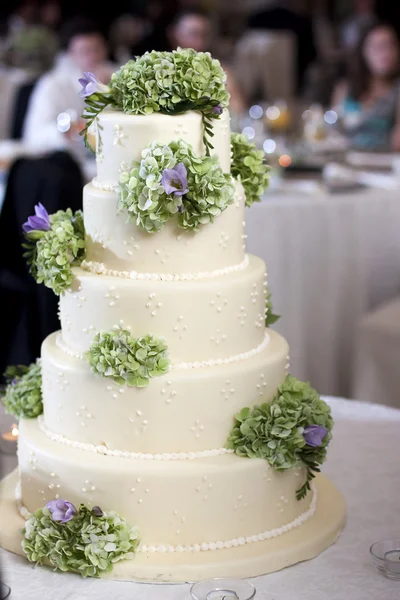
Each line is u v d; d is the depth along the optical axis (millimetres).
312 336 5391
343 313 5465
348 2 13758
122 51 11219
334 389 5500
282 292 5234
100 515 2566
